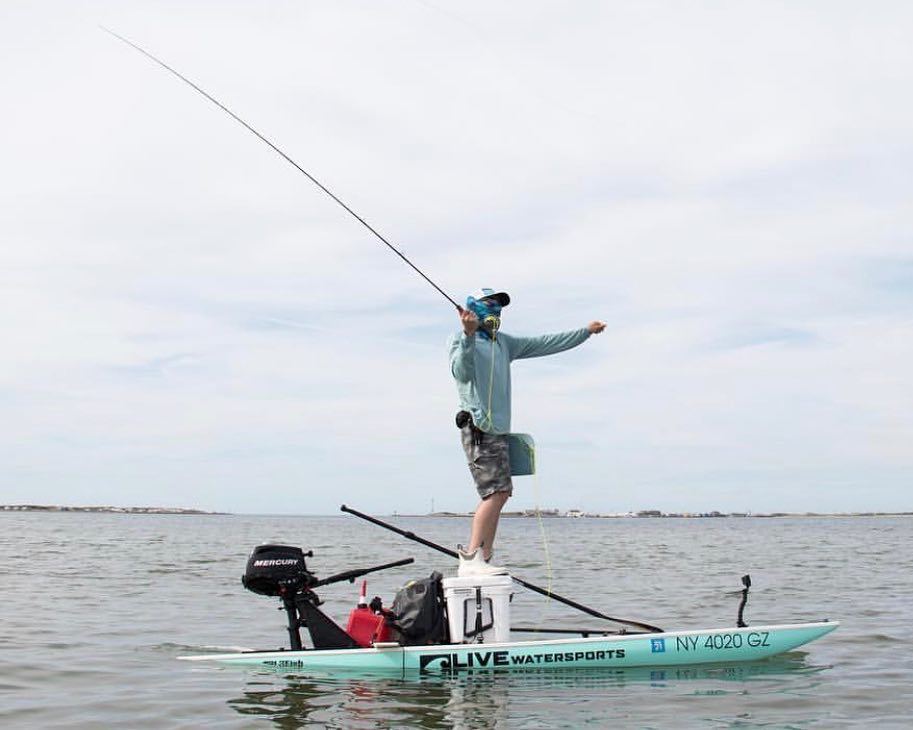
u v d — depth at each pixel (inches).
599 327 302.5
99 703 259.6
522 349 296.2
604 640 296.7
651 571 847.1
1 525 3125.0
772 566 924.6
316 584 294.4
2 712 250.4
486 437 283.6
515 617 454.3
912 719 242.4
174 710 249.4
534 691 266.8
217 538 1868.8
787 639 316.5
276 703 253.9
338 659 289.0
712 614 475.2
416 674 284.0
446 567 911.0
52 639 380.2
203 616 466.3
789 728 231.9
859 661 324.5
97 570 804.0
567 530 3385.8
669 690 270.8
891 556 1146.7
